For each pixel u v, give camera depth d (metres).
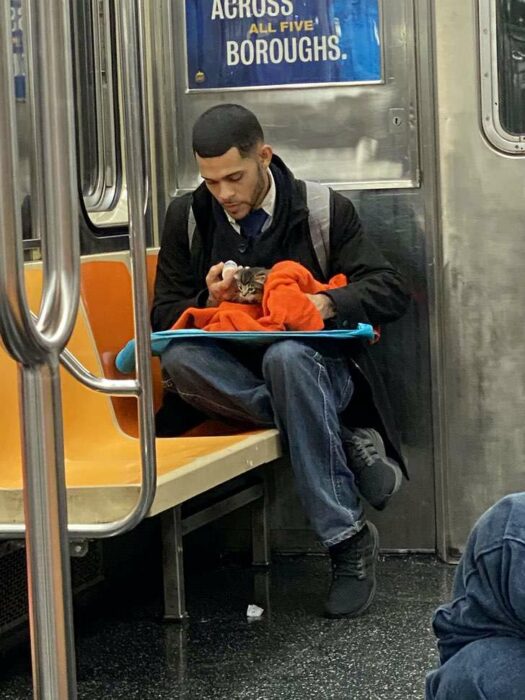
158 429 5.86
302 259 5.80
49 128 2.62
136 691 4.50
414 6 6.06
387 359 6.24
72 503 4.29
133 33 3.71
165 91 6.39
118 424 5.58
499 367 6.08
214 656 4.87
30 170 5.32
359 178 6.21
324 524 5.27
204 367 5.45
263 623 5.29
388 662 4.71
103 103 6.14
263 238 5.78
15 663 4.87
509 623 2.59
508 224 5.99
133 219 3.77
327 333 5.29
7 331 2.38
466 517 6.18
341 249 5.80
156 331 5.80
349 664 4.71
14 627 5.00
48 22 2.61
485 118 5.95
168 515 5.30
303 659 4.79
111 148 6.17
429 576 5.96
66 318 2.60
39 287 5.03
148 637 5.16
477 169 5.98
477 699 2.58
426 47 6.01
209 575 6.16
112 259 5.87
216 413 5.63
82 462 5.12
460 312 6.08
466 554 2.71
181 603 5.35
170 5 6.33
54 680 2.54
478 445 6.13
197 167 6.45
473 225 6.02
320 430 5.27
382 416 5.65
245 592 5.80
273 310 5.40
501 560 2.53
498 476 6.14
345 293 5.50
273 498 6.45
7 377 4.81
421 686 4.44
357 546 5.33
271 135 6.30
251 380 5.53
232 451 5.04
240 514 6.50
